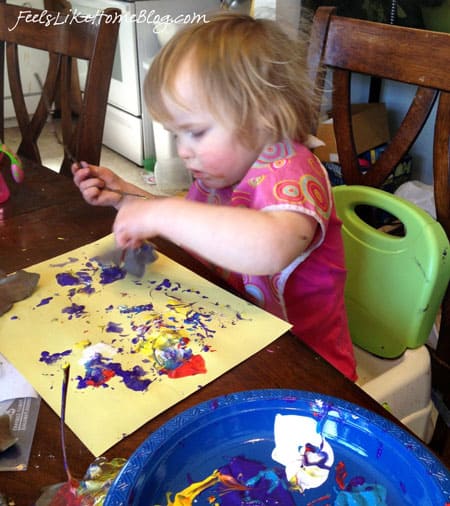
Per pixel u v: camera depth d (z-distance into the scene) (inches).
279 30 31.9
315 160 32.1
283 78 30.5
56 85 49.9
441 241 33.7
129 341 24.0
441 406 38.8
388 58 35.2
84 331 24.6
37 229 33.5
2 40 52.1
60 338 24.2
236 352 23.4
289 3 72.4
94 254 30.8
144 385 21.6
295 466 17.6
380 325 38.2
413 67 34.2
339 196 38.3
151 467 16.3
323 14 37.5
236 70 29.2
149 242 31.9
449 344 37.9
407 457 16.7
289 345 23.9
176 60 29.9
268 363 22.9
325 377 22.2
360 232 37.8
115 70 112.0
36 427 19.7
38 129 52.2
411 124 36.2
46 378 21.9
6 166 41.6
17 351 23.4
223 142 30.9
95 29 43.7
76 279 28.4
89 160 46.8
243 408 18.3
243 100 29.5
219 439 18.1
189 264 30.2
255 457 17.8
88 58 44.7
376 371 38.3
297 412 18.3
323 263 33.3
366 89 86.8
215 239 27.0
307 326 33.8
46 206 36.3
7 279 27.1
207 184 34.5
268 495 17.0
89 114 45.4
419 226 34.2
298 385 21.8
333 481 17.1
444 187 34.7
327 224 30.9
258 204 29.8
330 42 37.6
